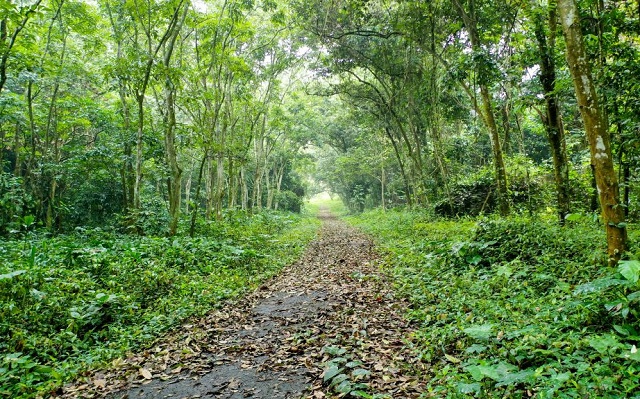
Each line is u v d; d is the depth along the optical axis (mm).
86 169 18375
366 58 20422
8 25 12953
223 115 21125
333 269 11312
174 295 8039
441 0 14445
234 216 21266
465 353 4430
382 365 4535
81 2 15586
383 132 28219
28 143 19734
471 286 6789
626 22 7871
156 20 13680
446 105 18266
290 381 4465
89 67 19703
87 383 4715
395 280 8688
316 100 36469
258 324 6691
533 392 3389
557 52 9844
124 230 15289
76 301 6559
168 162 15438
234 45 21281
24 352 5277
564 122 12375
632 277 4059
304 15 18875
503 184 12906
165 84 13523
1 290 6191
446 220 17203
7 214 14203
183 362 5199
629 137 7445
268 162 41844
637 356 3172
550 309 4949
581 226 9008
